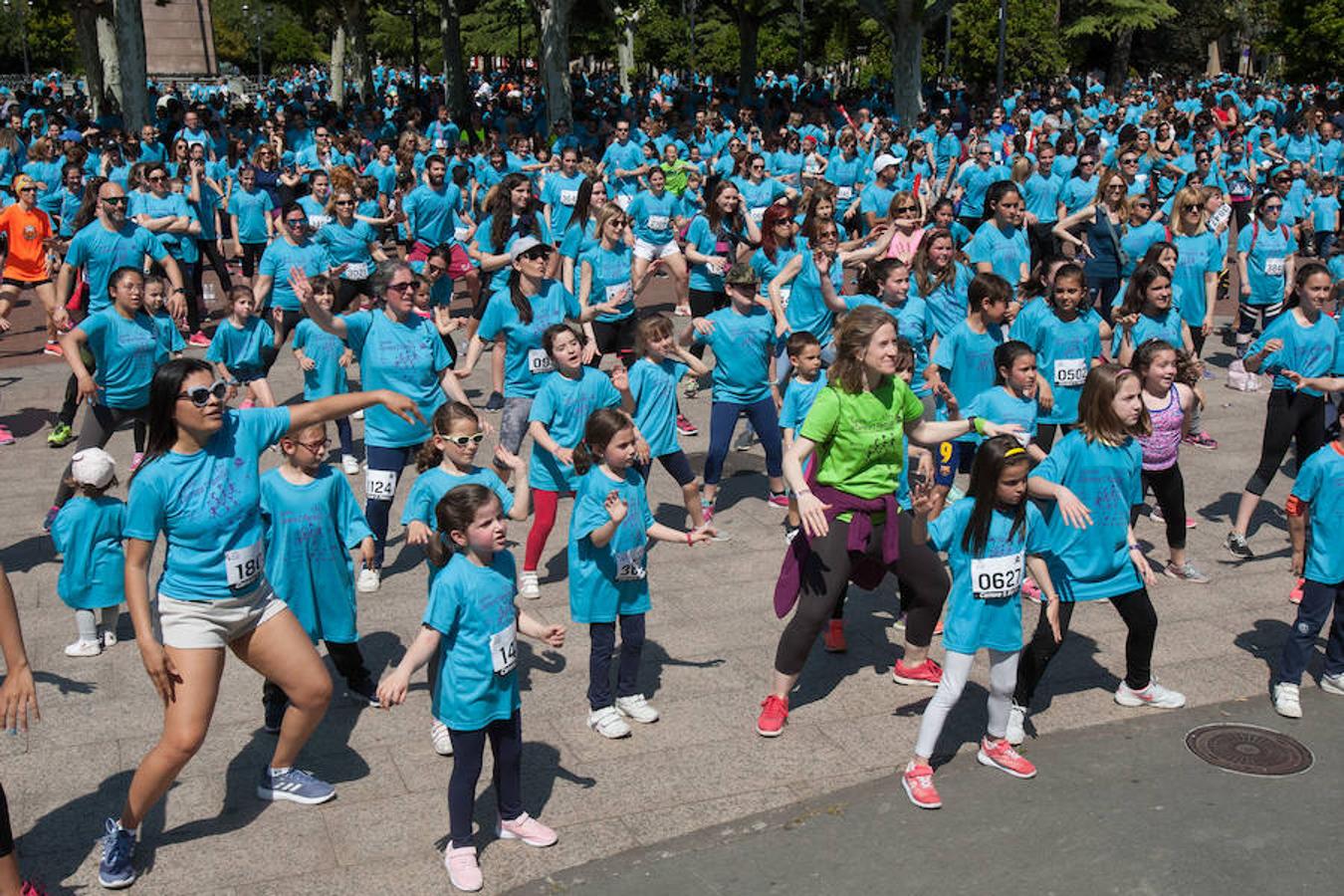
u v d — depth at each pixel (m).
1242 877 5.29
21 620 7.67
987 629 5.78
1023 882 5.24
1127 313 9.28
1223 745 6.36
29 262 14.27
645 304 17.56
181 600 5.10
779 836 5.54
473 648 5.12
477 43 67.31
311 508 6.23
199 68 63.09
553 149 26.94
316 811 5.68
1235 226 20.91
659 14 66.12
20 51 75.25
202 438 5.02
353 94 47.03
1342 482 6.43
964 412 8.51
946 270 9.68
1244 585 8.37
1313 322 8.58
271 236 17.67
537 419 7.76
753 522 9.50
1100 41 66.12
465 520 5.04
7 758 6.09
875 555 6.36
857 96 39.66
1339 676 6.92
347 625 6.44
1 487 10.16
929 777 5.81
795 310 9.90
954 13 51.44
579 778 5.97
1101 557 6.36
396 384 8.16
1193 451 11.23
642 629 6.41
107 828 5.10
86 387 8.77
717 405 9.20
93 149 22.16
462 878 5.13
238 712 6.56
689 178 20.98
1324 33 41.00
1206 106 30.39
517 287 8.82
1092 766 6.15
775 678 6.38
